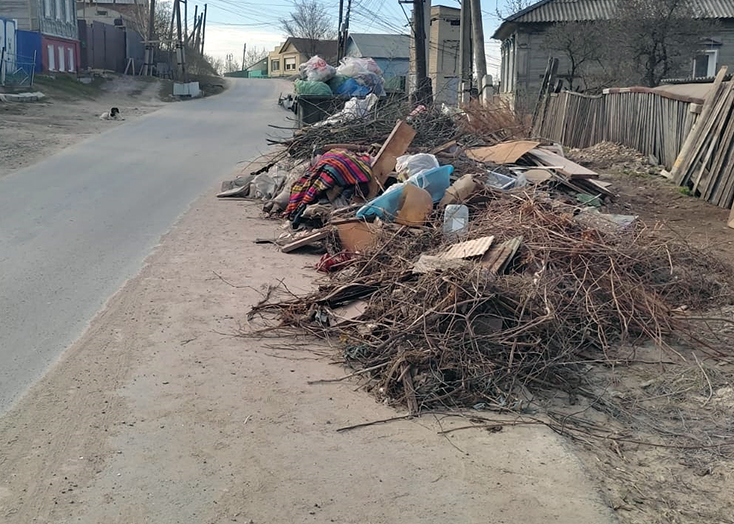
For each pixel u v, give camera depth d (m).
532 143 12.64
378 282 6.72
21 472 4.16
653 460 4.48
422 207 8.71
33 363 5.66
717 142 12.20
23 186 13.18
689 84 16.25
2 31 34.44
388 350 5.51
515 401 5.12
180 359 5.78
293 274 8.20
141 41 58.84
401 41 59.59
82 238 9.63
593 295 6.44
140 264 8.48
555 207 8.29
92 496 3.94
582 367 5.70
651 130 15.59
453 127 13.90
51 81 38.19
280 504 3.90
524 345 5.52
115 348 5.96
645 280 7.08
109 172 15.20
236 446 4.48
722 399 5.23
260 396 5.16
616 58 22.83
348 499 3.95
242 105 39.16
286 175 12.56
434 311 5.68
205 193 13.25
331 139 13.05
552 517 3.80
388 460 4.34
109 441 4.51
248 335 6.29
